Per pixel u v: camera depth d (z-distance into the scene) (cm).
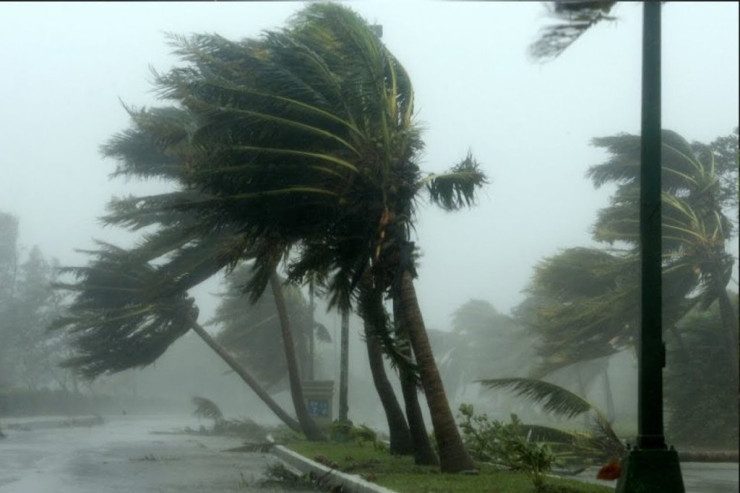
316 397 3156
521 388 1599
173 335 3272
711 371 3072
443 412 1466
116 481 1516
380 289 1512
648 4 959
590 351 3291
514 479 1327
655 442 934
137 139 2797
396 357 1493
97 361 3334
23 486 1394
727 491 1377
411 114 1570
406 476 1405
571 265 3247
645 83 961
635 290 2989
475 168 1616
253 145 1487
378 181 1506
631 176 3152
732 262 2803
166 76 1508
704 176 2888
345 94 1458
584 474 1627
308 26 1476
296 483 1543
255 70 1474
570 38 644
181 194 2733
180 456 2286
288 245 1692
